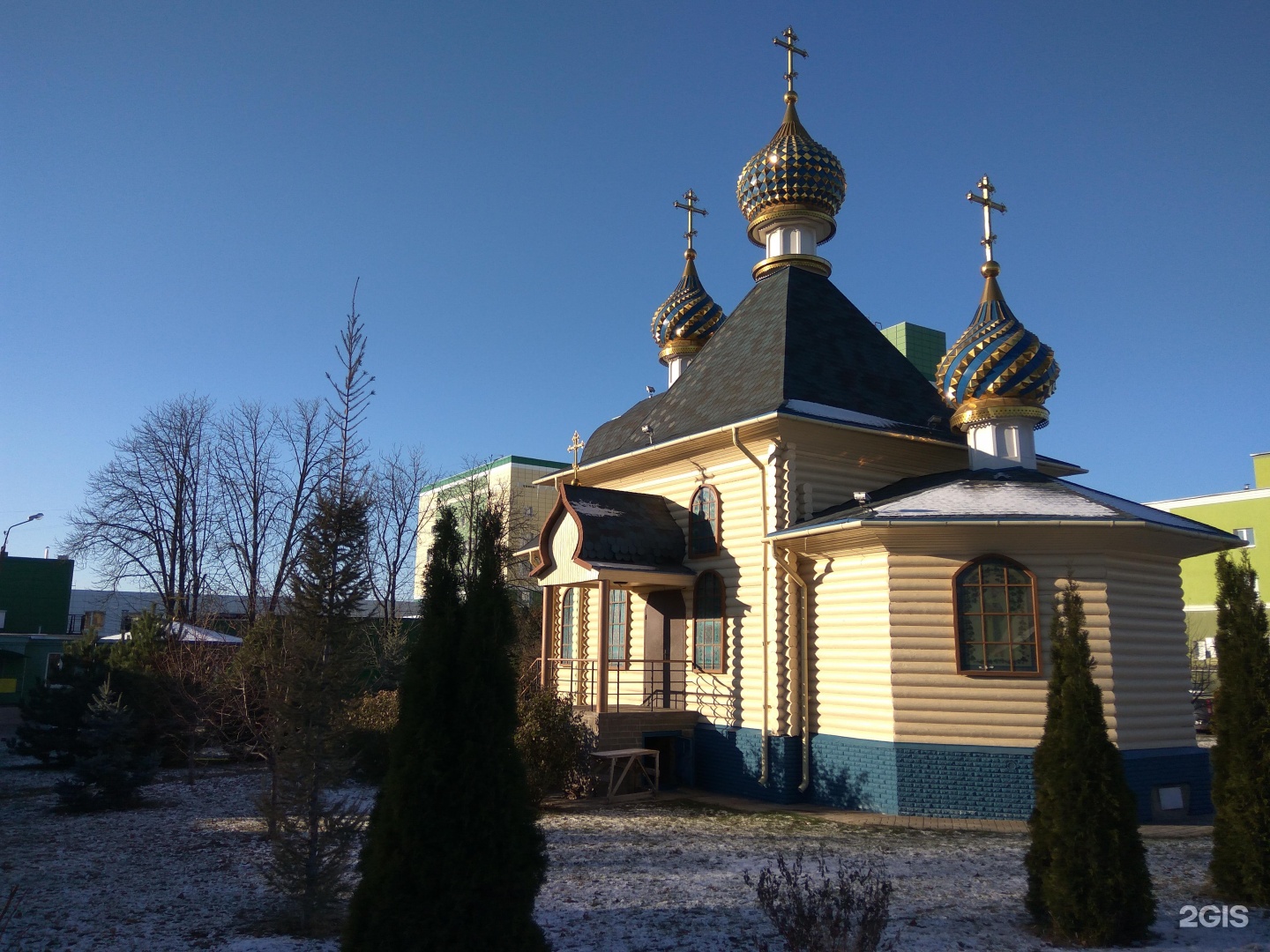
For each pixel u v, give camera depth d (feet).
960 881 34.01
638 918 29.63
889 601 49.32
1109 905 26.43
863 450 58.90
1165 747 48.42
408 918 22.04
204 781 63.57
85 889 34.63
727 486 59.57
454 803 22.86
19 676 123.95
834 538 51.57
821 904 22.67
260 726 55.57
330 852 30.07
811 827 45.09
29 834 45.47
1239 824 31.35
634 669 65.67
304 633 31.22
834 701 52.29
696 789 56.95
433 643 24.38
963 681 47.85
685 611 61.52
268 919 30.40
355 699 34.99
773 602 54.80
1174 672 50.14
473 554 25.66
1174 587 51.80
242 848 41.60
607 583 57.26
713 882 33.96
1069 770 27.53
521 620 98.99
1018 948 26.45
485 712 23.73
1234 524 123.44
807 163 75.10
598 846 40.37
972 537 48.39
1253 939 27.17
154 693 68.80
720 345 70.95
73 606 177.68
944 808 46.98
